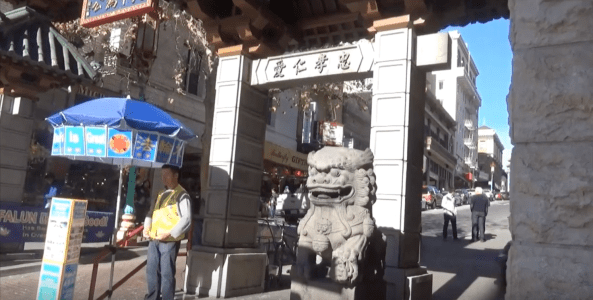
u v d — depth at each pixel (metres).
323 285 4.67
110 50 13.91
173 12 11.23
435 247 12.59
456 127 58.31
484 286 7.66
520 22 3.03
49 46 8.16
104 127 5.19
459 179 60.84
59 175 11.41
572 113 2.79
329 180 4.66
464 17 6.86
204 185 11.55
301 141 24.81
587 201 2.68
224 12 7.32
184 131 5.64
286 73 6.82
